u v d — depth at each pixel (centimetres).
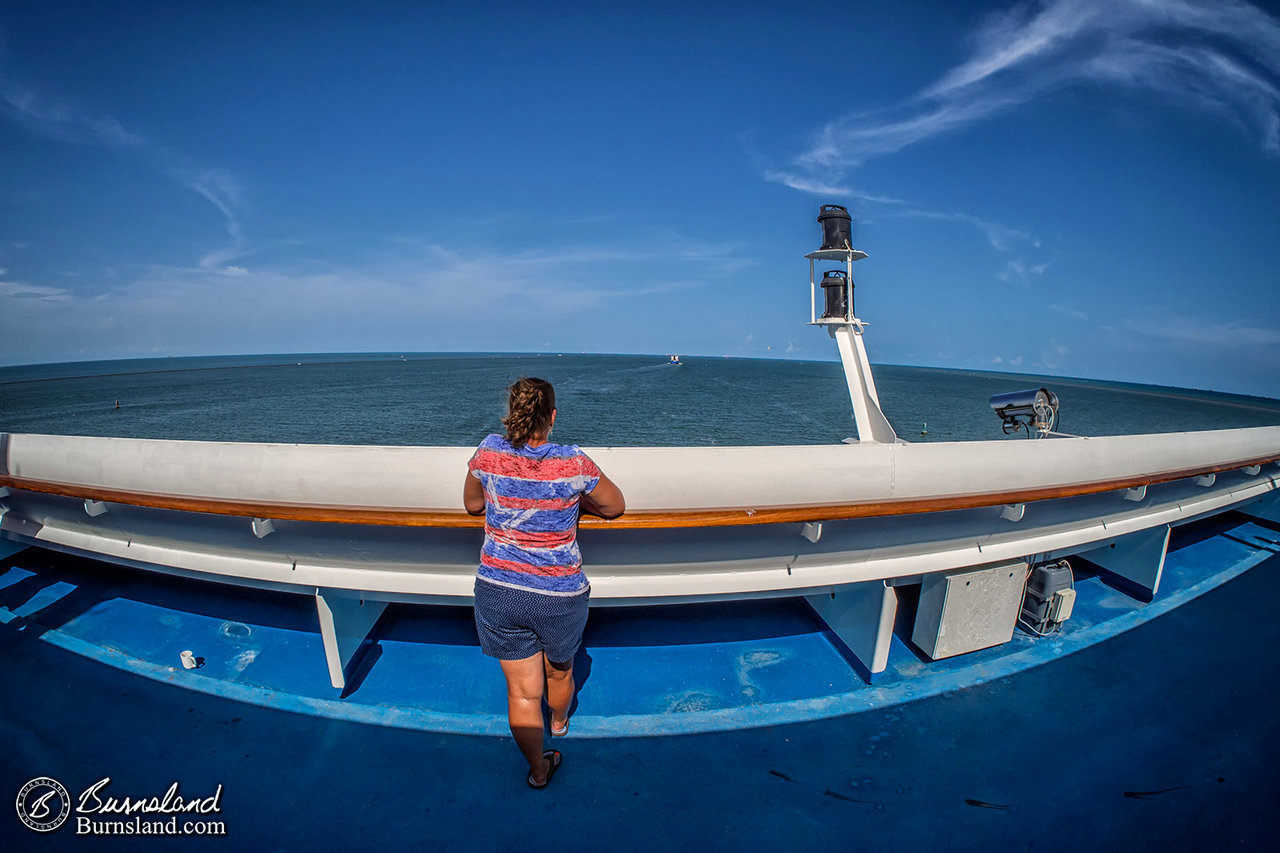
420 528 230
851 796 205
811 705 256
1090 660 294
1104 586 382
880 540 256
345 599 258
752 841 185
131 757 216
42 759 213
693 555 244
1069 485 275
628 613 334
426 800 201
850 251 326
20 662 273
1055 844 184
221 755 219
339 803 198
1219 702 260
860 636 278
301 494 239
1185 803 202
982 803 202
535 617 179
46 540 289
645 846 183
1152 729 242
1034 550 295
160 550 265
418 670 274
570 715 248
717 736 236
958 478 271
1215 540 479
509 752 226
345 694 256
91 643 290
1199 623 334
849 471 254
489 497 178
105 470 265
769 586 252
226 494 246
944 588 277
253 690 257
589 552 242
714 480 241
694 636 310
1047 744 233
